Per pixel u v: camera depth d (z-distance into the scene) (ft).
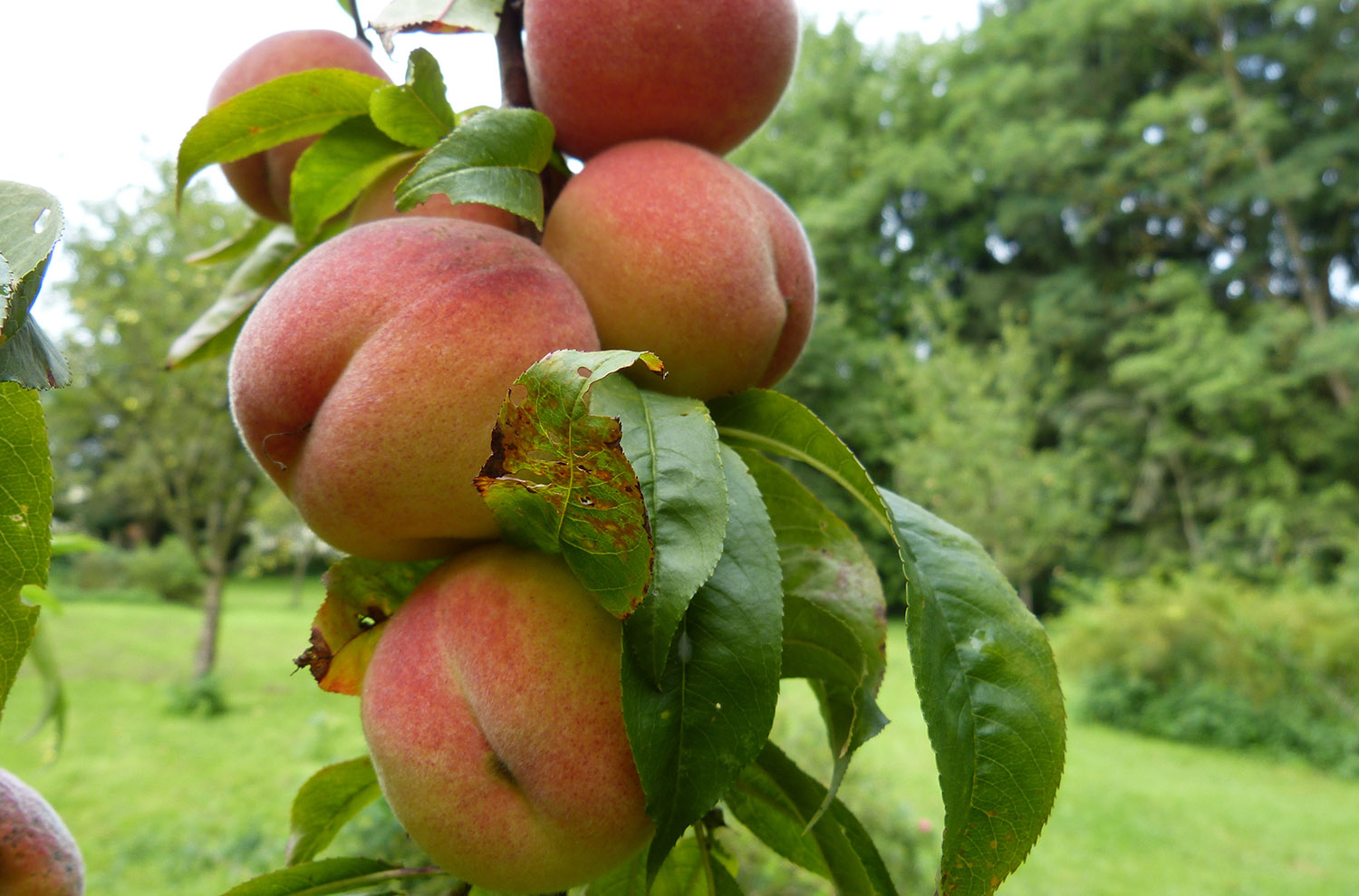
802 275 3.34
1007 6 95.20
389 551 2.86
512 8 3.44
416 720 2.58
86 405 41.24
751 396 3.04
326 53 3.87
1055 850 22.08
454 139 2.81
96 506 81.05
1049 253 87.35
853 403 75.15
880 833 16.47
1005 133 79.82
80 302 39.19
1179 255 84.69
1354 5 72.08
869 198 82.74
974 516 53.88
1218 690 36.17
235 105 3.22
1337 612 37.01
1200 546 66.33
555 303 2.79
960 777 2.50
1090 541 70.18
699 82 3.15
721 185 3.08
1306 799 27.45
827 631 3.21
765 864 14.21
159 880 18.31
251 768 26.68
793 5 3.43
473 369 2.59
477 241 2.86
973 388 57.47
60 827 3.04
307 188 3.47
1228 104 76.18
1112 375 74.18
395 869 3.31
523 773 2.51
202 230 40.11
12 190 2.16
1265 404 65.05
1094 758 32.17
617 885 3.55
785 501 3.31
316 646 3.00
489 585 2.66
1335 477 66.64
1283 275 80.43
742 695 2.47
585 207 3.03
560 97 3.22
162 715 33.60
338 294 2.67
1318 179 73.51
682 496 2.45
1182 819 24.93
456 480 2.62
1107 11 75.31
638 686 2.38
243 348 2.81
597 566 2.42
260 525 63.05
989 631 2.70
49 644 4.66
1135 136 77.41
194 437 41.27
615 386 2.72
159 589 74.18
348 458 2.58
